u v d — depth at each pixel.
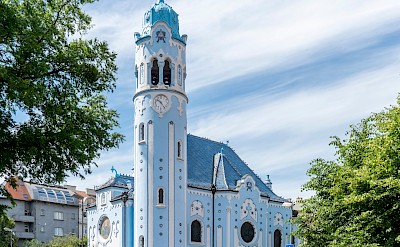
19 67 21.48
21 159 22.06
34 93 20.62
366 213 25.31
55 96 23.05
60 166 23.00
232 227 65.62
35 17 22.34
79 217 117.75
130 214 63.28
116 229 64.25
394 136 25.38
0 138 21.27
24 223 108.50
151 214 59.25
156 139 60.88
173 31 64.62
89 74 24.06
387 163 25.00
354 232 27.61
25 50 21.14
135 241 60.03
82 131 23.72
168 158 60.84
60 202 113.88
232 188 67.25
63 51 23.59
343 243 28.59
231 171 71.19
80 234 116.62
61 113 23.00
